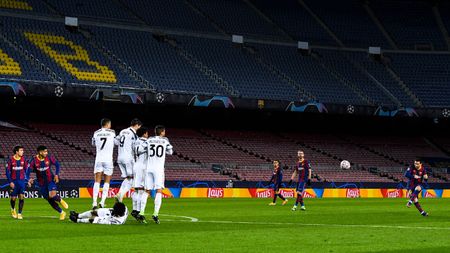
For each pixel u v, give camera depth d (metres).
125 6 104.81
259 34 111.19
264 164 104.00
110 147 39.47
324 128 117.94
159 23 105.19
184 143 104.00
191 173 96.75
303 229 33.97
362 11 121.88
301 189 54.34
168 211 50.84
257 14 115.19
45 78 88.12
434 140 120.50
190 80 98.62
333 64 111.44
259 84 102.88
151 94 90.44
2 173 84.12
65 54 93.19
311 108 99.38
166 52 101.81
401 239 29.38
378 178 107.81
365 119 118.06
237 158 103.56
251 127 114.00
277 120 114.50
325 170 106.44
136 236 28.66
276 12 116.88
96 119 103.25
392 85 110.06
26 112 98.94
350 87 108.06
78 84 88.38
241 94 100.06
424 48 116.00
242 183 88.88
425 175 49.22
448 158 115.50
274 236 29.80
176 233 30.33
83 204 60.78
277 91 103.00
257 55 108.31
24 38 92.44
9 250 23.56
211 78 100.50
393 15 121.31
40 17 96.69
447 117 104.00
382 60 114.12
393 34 117.62
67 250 23.81
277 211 52.66
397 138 119.88
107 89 88.06
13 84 82.56
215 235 29.80
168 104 91.50
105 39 98.88
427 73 112.38
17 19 94.69
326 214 48.94
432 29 118.69
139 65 97.19
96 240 26.91
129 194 77.62
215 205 62.22
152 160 35.38
